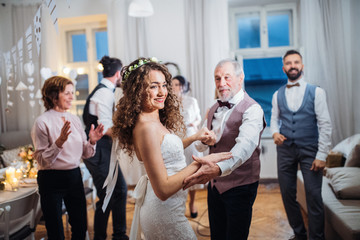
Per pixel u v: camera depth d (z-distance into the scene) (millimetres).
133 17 4934
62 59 5512
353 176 2838
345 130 4148
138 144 1381
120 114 1465
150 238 1479
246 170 1865
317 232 2553
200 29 4766
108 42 5059
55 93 2273
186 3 4805
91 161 2787
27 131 4562
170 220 1466
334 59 4145
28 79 3699
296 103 2699
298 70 2697
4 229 2037
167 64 4711
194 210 3492
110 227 3311
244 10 5191
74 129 2338
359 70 4074
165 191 1319
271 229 3111
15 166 2996
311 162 2617
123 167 4766
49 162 2096
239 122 1863
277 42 5223
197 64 4809
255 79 5301
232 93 1926
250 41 5293
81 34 5520
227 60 1954
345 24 4113
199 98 4816
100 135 2426
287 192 2773
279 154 2816
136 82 1440
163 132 1480
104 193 2805
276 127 2855
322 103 2584
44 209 2172
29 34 2809
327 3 4145
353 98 4137
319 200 2564
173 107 1649
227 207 1866
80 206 2334
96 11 5020
